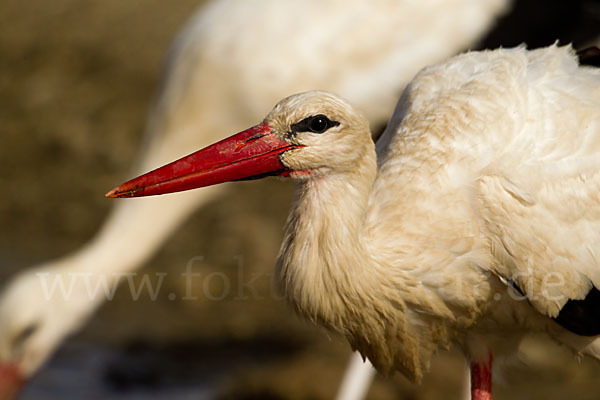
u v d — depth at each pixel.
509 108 5.94
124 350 10.65
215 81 9.59
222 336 11.05
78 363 10.36
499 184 5.80
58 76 16.92
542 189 5.81
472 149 5.89
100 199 14.27
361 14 9.48
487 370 6.62
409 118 6.23
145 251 9.44
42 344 8.88
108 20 17.98
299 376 9.52
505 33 9.65
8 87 16.86
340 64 9.43
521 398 9.45
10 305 8.78
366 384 8.60
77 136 15.49
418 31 9.48
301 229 5.68
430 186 5.90
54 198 14.27
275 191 14.12
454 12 9.52
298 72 9.42
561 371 9.91
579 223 5.86
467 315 6.13
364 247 5.72
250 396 9.51
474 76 6.18
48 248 13.03
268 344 10.85
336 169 5.59
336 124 5.52
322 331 6.00
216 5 10.09
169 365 10.37
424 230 5.86
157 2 18.38
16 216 13.81
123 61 17.08
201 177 5.61
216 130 9.70
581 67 6.34
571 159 5.86
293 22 9.52
